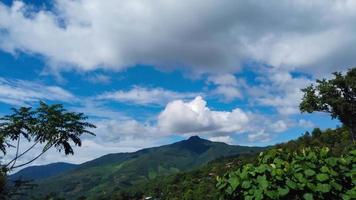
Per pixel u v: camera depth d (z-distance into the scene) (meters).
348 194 4.42
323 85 48.94
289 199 4.47
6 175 17.33
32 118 22.08
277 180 4.47
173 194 119.00
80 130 22.91
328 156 4.82
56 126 22.27
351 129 48.56
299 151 4.93
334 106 47.78
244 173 4.64
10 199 17.34
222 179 4.85
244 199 4.55
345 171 4.64
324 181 4.48
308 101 49.66
